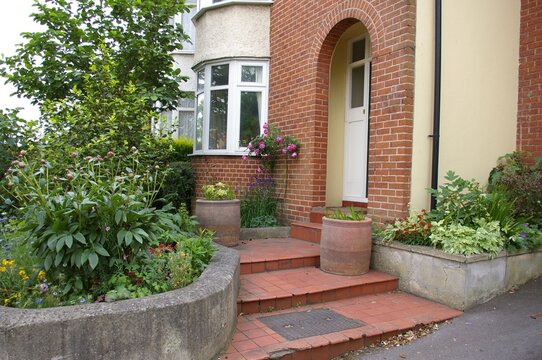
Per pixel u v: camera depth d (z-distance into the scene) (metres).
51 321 2.59
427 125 5.68
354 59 7.68
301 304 4.54
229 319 3.57
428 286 4.82
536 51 6.42
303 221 7.22
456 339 3.84
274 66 8.20
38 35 6.73
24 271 3.36
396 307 4.54
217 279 3.55
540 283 4.99
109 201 3.30
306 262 5.59
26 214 3.30
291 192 7.55
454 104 5.95
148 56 7.08
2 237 4.09
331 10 6.77
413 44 5.53
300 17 7.49
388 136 5.69
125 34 7.17
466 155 6.09
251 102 8.48
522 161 6.21
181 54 13.77
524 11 6.60
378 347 3.77
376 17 5.93
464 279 4.46
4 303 3.03
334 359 3.59
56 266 3.21
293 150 7.34
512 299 4.65
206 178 8.74
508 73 6.53
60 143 5.41
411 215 5.41
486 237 4.68
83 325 2.65
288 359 3.41
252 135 8.45
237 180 8.37
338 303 4.64
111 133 5.71
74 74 6.69
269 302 4.36
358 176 7.41
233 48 8.39
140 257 3.64
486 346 3.68
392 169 5.62
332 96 7.67
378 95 5.87
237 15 8.41
